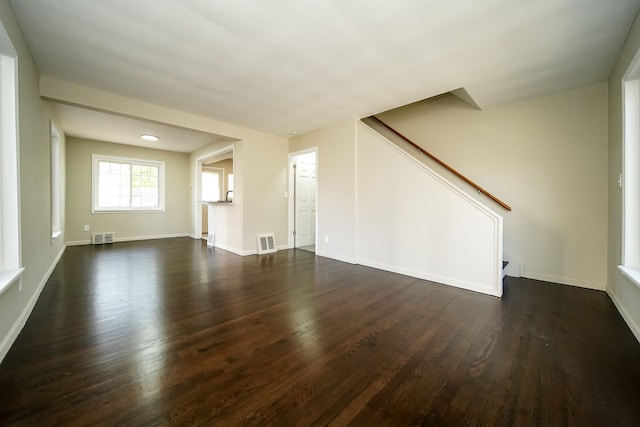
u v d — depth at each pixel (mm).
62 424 1138
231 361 1620
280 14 1888
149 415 1193
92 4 1795
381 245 3863
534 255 3322
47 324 2076
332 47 2283
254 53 2381
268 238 5125
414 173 3494
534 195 3303
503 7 1802
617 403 1284
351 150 4203
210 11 1860
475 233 2957
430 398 1322
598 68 2594
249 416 1196
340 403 1285
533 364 1603
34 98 2531
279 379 1457
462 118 3828
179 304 2525
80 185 5746
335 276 3502
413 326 2102
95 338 1872
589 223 2979
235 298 2697
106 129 4910
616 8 1803
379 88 3066
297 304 2551
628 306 2115
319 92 3205
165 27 2037
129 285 3080
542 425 1158
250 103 3549
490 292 2824
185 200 7242
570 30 2033
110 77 2852
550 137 3189
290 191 5496
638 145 2160
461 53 2357
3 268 1893
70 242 5648
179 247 5625
